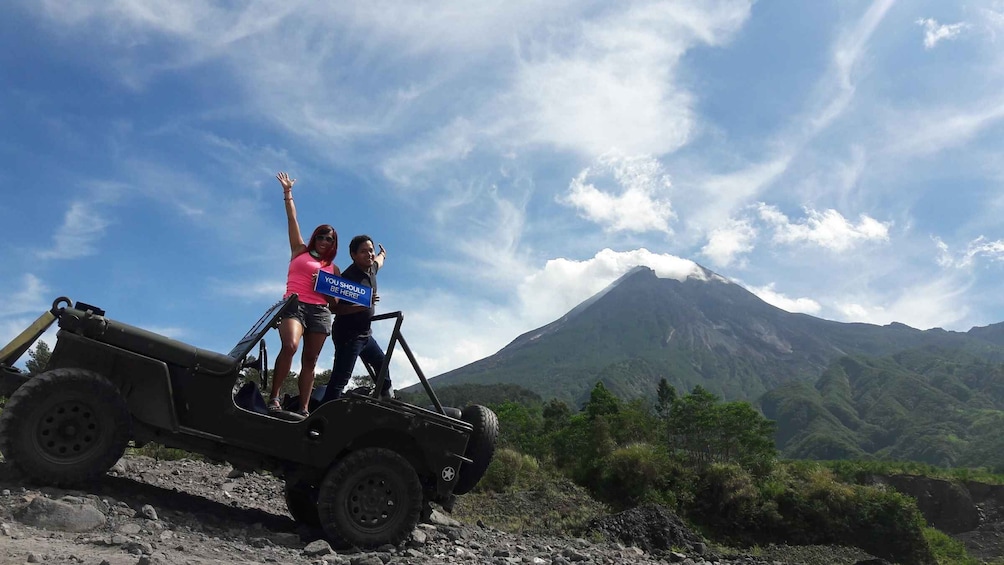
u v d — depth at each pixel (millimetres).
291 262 6559
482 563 6207
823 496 35156
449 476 6289
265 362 6527
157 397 5484
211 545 5141
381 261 7246
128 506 5578
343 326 6664
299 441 5859
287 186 6902
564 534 18984
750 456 42875
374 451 5879
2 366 5348
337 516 5707
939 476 60938
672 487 35438
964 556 41781
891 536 33125
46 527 4707
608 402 61719
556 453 40281
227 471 11242
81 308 5539
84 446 5246
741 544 32719
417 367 6566
